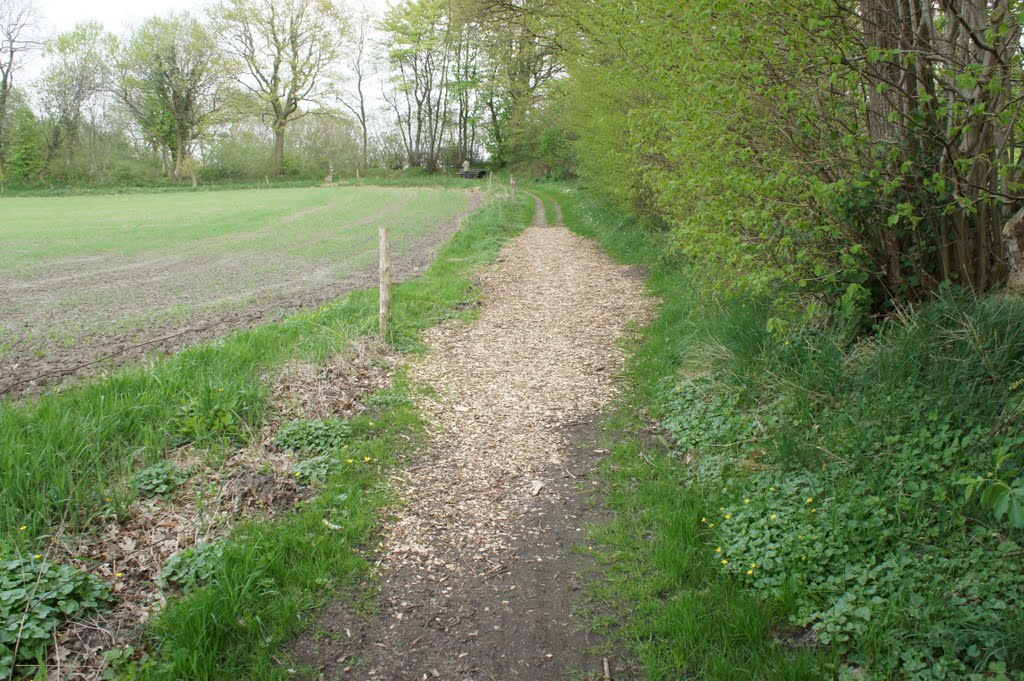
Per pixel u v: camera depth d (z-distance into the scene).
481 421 6.34
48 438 4.69
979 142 4.91
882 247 5.53
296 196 42.72
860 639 3.17
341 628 3.60
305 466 5.08
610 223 19.36
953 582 3.30
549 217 26.03
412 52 57.00
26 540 3.86
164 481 4.76
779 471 4.66
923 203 5.20
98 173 56.72
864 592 3.44
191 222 26.30
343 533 4.36
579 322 9.78
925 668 2.96
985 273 5.21
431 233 21.31
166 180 57.25
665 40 6.56
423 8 54.91
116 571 3.85
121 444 5.09
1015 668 2.80
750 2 5.01
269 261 16.19
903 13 5.23
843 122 5.35
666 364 7.29
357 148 62.16
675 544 4.14
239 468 5.00
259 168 58.72
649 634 3.53
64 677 3.12
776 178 4.91
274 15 53.78
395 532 4.50
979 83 4.58
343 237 20.77
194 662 3.14
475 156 62.41
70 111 55.97
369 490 4.96
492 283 12.50
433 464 5.45
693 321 8.02
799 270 5.44
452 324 9.62
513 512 4.80
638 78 10.18
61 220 27.47
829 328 5.85
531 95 39.47
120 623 3.47
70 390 6.04
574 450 5.75
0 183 50.78
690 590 3.77
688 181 6.22
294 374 6.76
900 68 5.11
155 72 54.66
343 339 7.96
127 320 9.95
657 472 5.23
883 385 4.76
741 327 6.62
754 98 5.45
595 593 3.88
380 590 3.91
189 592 3.66
